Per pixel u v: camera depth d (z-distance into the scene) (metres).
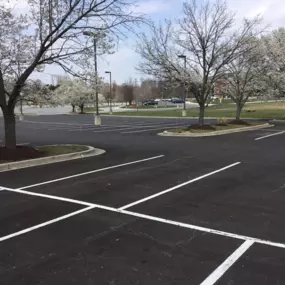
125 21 11.87
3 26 11.08
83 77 12.24
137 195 6.84
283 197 6.59
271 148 13.62
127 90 88.00
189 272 3.70
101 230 4.96
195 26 19.83
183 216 5.54
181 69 20.48
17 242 4.57
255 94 28.03
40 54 11.15
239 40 20.89
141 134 20.41
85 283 3.51
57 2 10.98
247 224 5.15
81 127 26.77
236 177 8.38
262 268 3.77
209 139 17.17
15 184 7.93
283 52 27.44
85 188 7.46
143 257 4.08
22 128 26.62
